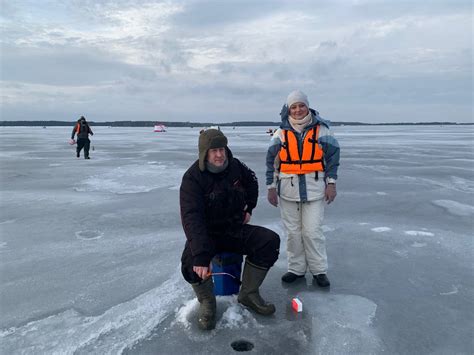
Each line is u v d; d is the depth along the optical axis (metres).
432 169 11.70
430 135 43.31
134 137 38.59
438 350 2.73
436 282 3.81
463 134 47.16
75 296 3.53
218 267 3.43
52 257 4.48
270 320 3.10
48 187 8.88
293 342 2.81
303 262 3.84
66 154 17.64
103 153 18.27
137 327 3.01
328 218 6.09
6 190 8.52
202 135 3.03
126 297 3.50
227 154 3.12
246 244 3.14
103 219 6.10
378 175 10.47
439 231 5.39
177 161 14.35
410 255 4.51
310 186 3.63
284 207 3.79
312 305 3.35
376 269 4.12
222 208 3.09
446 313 3.23
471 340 2.85
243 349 2.76
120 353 2.69
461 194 7.91
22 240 5.09
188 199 3.02
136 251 4.67
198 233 2.92
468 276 3.94
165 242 4.99
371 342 2.81
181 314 3.17
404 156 15.92
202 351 2.70
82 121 15.29
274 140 3.75
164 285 3.73
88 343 2.80
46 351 2.72
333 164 3.62
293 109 3.58
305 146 3.58
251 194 3.36
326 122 3.60
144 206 6.98
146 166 12.77
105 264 4.27
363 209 6.66
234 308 3.24
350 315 3.19
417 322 3.09
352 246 4.81
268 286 3.73
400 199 7.43
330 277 3.94
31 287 3.72
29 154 17.62
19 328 3.02
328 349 2.73
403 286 3.73
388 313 3.23
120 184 9.25
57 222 5.93
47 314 3.22
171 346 2.76
